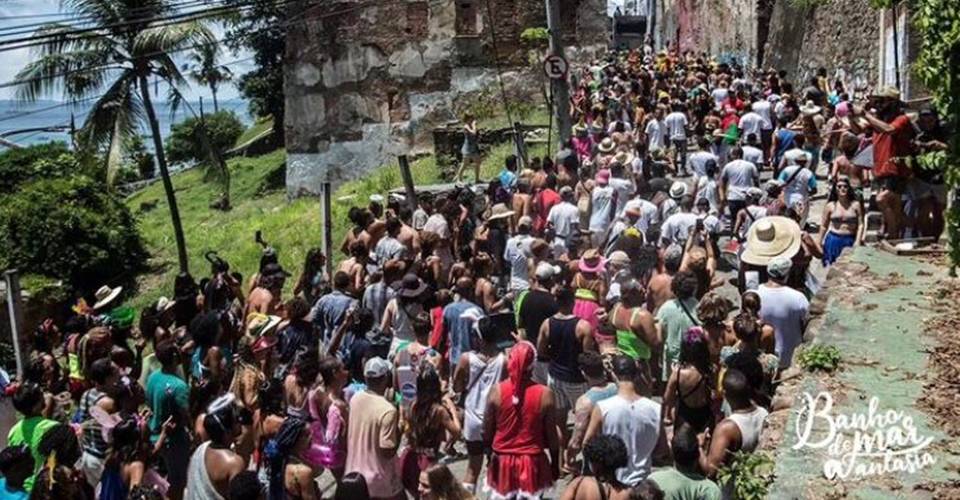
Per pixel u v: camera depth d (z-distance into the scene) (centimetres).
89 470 797
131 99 2473
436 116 3331
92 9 2325
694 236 1173
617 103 2261
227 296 1213
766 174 1825
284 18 3491
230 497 620
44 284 2558
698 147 1888
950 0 853
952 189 954
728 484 617
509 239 1301
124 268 2891
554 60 1878
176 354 847
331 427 774
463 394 874
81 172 3120
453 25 3306
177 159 5366
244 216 3538
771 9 3228
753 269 1082
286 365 949
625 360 713
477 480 852
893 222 1065
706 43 4144
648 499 559
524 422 736
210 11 1709
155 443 815
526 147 2588
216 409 682
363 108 3334
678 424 761
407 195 1714
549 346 848
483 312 977
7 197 2928
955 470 588
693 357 750
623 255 1034
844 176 1159
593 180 1495
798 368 762
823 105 2022
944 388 693
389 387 895
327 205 1545
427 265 1146
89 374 911
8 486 729
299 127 3350
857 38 2394
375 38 3306
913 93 1952
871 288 908
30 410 823
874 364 736
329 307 1032
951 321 814
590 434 698
